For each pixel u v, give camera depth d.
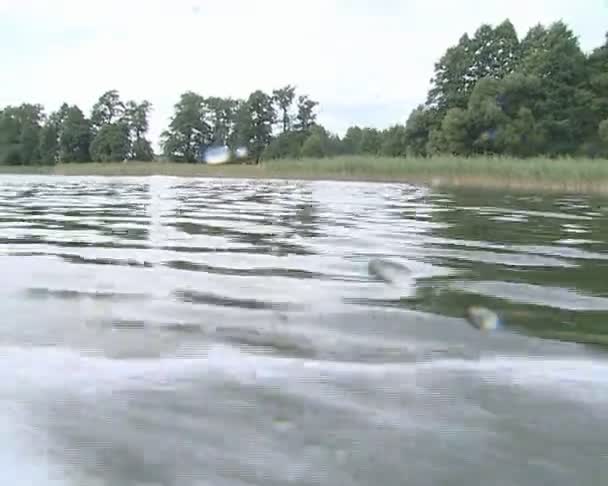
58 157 71.69
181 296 3.26
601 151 40.22
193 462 1.45
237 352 2.32
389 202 11.48
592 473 1.45
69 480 1.36
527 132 41.16
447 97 50.59
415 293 3.44
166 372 2.06
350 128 72.31
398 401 1.84
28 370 2.05
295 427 1.65
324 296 3.32
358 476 1.42
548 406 1.83
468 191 16.80
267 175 33.22
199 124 69.75
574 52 43.84
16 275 3.78
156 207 9.72
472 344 2.49
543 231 6.57
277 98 71.06
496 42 51.81
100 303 3.07
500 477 1.43
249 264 4.27
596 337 2.63
